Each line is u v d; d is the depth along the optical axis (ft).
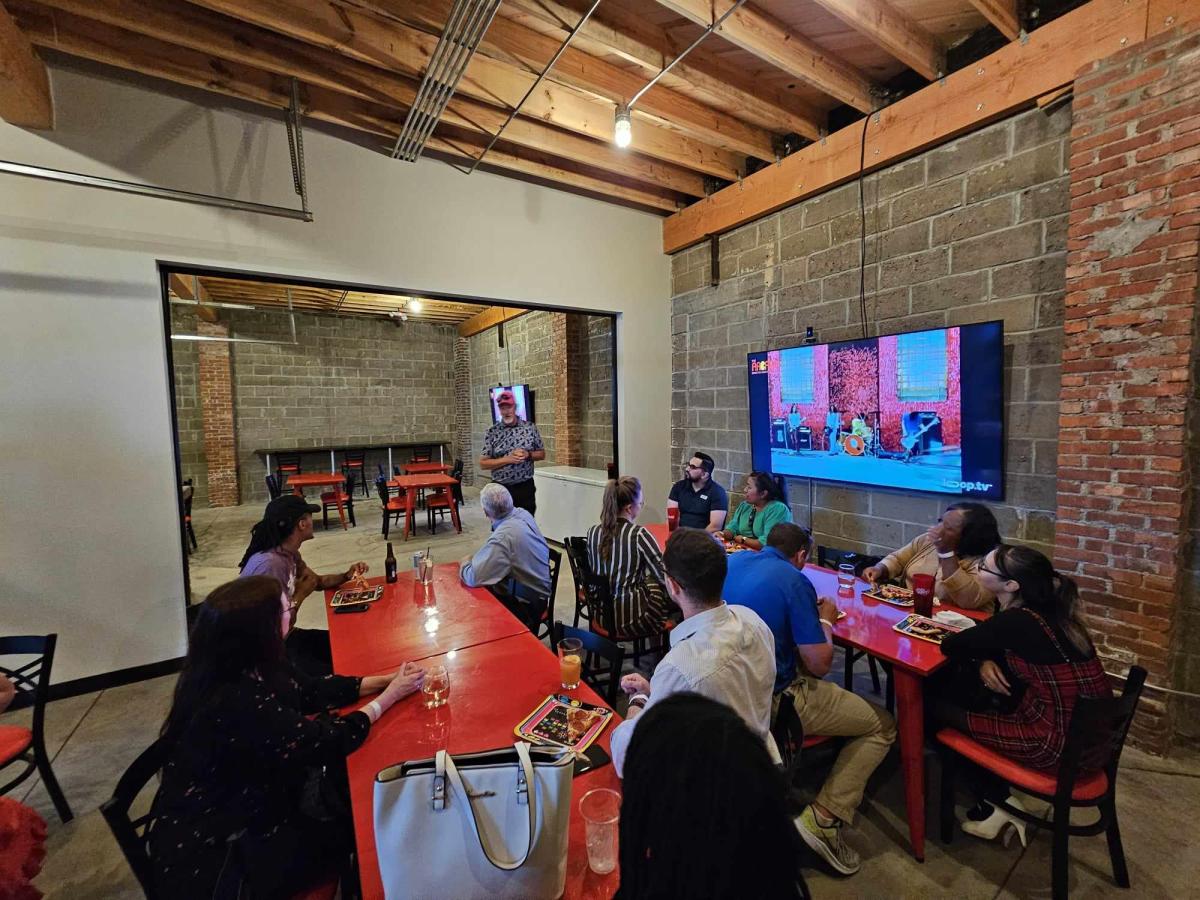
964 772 5.40
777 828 1.61
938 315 9.32
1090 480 7.13
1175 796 6.01
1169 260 6.36
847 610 6.70
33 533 8.34
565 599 12.71
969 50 8.64
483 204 12.19
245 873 3.43
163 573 9.26
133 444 8.95
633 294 14.80
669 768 1.68
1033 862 5.21
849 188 10.66
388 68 8.23
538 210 13.01
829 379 10.73
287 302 24.36
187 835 3.40
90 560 8.72
